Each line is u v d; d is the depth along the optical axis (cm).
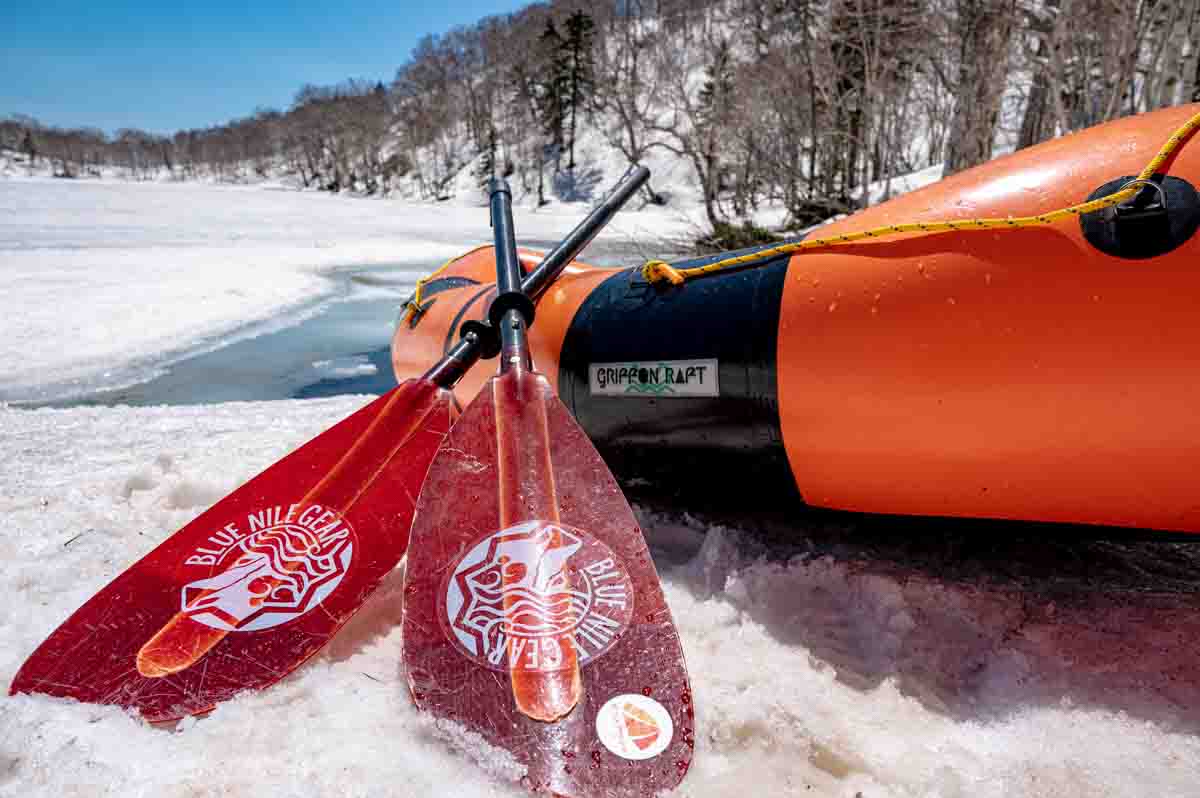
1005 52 736
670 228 1858
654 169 3316
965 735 122
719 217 1277
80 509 228
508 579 142
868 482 155
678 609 162
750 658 143
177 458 285
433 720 120
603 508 153
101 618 144
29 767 110
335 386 509
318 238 2012
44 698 127
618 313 196
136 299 837
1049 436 129
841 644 149
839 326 148
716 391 168
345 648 152
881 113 1089
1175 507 127
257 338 695
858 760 116
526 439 165
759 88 1251
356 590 161
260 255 1491
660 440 186
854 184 1491
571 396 204
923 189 158
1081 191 129
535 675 124
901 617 150
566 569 143
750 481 176
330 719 125
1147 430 121
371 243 1914
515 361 179
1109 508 133
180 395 481
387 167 6888
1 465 279
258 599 154
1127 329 119
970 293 133
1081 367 123
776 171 1150
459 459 159
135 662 137
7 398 469
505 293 201
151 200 3650
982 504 145
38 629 155
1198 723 118
